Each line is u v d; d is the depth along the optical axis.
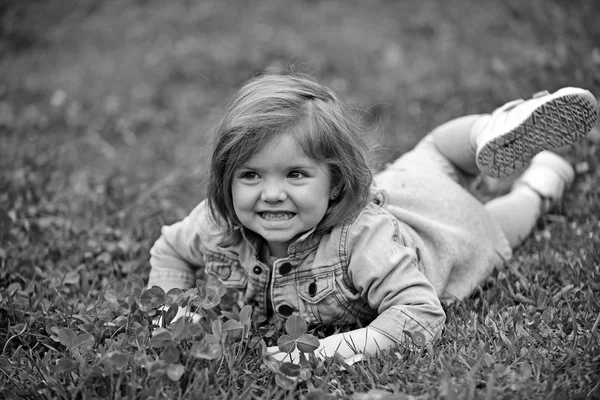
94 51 6.56
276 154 2.08
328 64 5.61
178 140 4.78
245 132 2.09
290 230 2.15
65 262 2.94
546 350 2.08
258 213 2.17
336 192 2.24
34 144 4.42
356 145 2.24
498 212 2.87
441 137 2.88
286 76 2.31
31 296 2.49
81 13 7.38
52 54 6.54
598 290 2.43
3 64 6.29
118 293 2.35
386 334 2.14
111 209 3.44
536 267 2.68
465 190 2.76
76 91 5.59
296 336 1.99
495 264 2.67
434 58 5.46
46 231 3.20
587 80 3.86
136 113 5.22
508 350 2.07
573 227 2.94
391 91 4.94
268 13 7.00
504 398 1.84
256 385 2.02
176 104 5.35
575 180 3.28
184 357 1.99
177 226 2.58
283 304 2.32
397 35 6.11
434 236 2.50
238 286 2.39
